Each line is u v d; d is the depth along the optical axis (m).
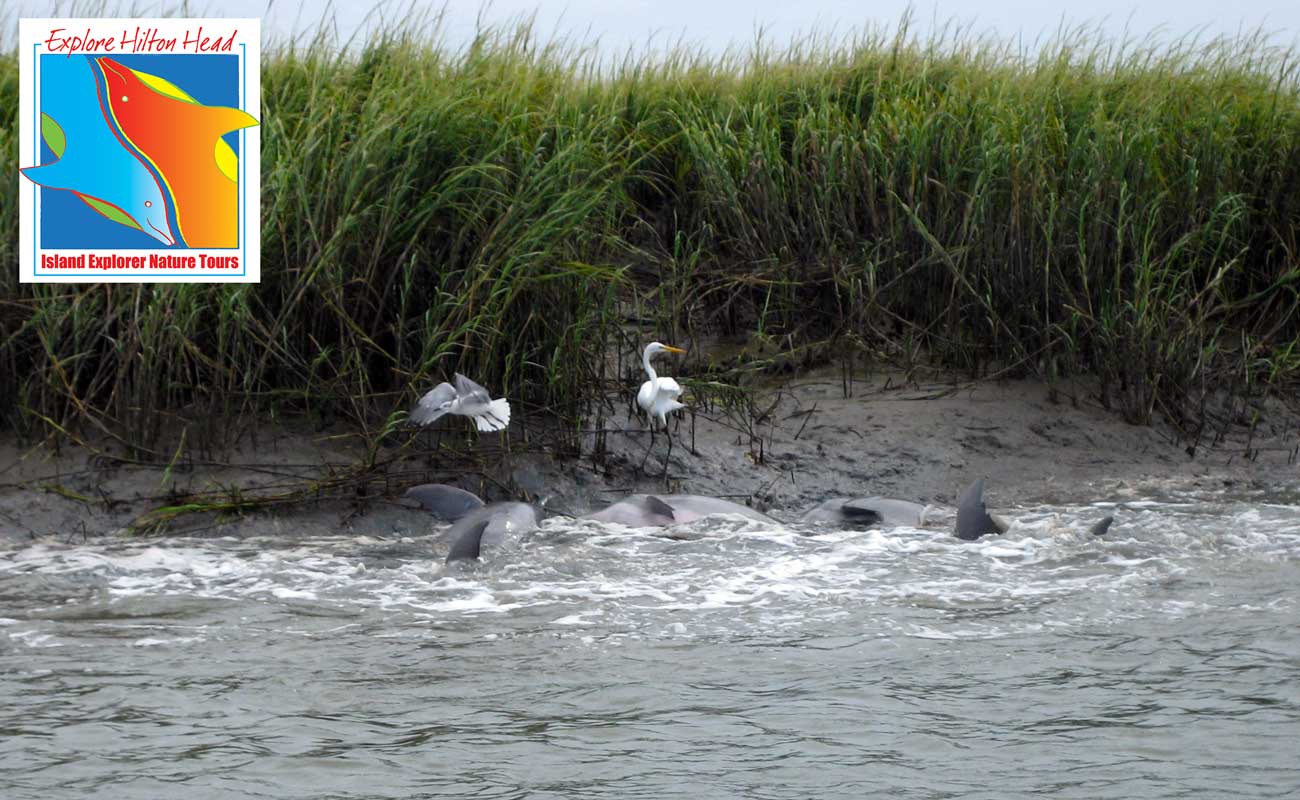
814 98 19.02
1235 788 6.57
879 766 6.89
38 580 10.49
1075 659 8.56
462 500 12.05
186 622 9.42
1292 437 15.46
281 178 12.99
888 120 17.22
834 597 10.09
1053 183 15.90
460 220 13.76
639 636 9.13
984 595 10.11
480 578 10.66
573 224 13.55
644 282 16.95
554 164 13.96
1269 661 8.44
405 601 10.02
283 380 13.51
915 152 16.48
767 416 15.16
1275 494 13.62
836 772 6.81
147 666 8.44
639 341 15.33
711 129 17.69
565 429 13.84
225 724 7.46
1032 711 7.65
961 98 17.80
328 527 12.31
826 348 16.64
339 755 7.03
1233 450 15.12
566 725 7.47
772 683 8.15
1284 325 16.86
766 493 13.71
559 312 13.80
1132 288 15.84
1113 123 16.50
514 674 8.33
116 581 10.53
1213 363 16.23
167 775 6.75
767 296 16.62
